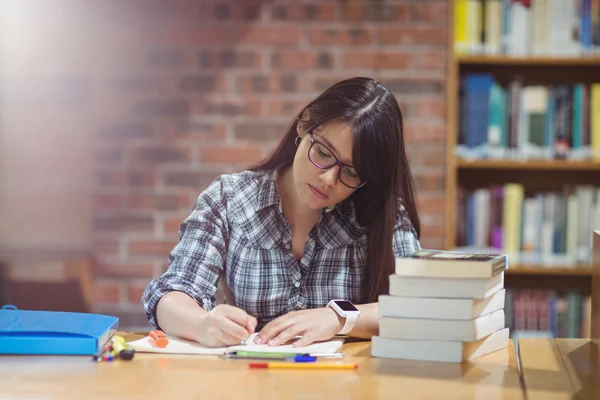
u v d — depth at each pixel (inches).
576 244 114.9
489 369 50.9
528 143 115.0
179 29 117.0
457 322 52.3
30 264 118.0
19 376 48.1
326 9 116.5
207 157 118.0
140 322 118.2
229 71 117.3
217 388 45.9
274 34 116.9
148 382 47.1
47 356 53.0
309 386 46.5
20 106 118.0
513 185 117.1
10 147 118.2
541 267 114.7
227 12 116.9
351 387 46.4
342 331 57.6
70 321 57.6
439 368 51.0
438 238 117.3
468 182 123.3
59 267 118.0
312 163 60.6
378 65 116.7
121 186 118.3
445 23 115.9
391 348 53.8
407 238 69.6
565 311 115.6
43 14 117.0
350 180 61.3
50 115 118.0
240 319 55.4
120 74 117.5
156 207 118.3
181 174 118.1
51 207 118.3
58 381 47.1
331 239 68.9
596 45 113.5
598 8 113.0
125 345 53.8
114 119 117.7
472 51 115.1
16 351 53.0
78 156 118.3
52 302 115.5
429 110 116.6
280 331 56.8
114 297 118.4
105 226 118.6
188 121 117.8
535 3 113.9
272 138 117.6
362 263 69.2
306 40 116.8
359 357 53.9
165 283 63.2
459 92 119.0
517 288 122.6
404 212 70.8
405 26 116.2
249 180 69.8
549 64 120.3
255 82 117.3
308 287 69.0
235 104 117.6
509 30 114.6
